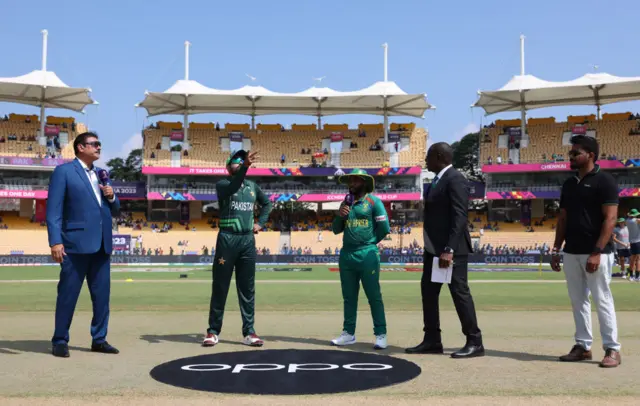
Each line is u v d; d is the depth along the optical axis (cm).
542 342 689
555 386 459
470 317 596
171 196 4919
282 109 5344
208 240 4609
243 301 682
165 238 4581
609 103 5069
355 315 685
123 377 492
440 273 598
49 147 4916
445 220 612
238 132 5303
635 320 900
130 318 940
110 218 644
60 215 611
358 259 663
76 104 5141
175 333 771
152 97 4888
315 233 4638
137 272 2703
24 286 1777
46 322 882
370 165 5203
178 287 1728
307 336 743
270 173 5031
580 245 580
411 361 567
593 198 581
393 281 1992
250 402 409
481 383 469
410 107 5225
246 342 671
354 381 473
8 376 498
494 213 5103
